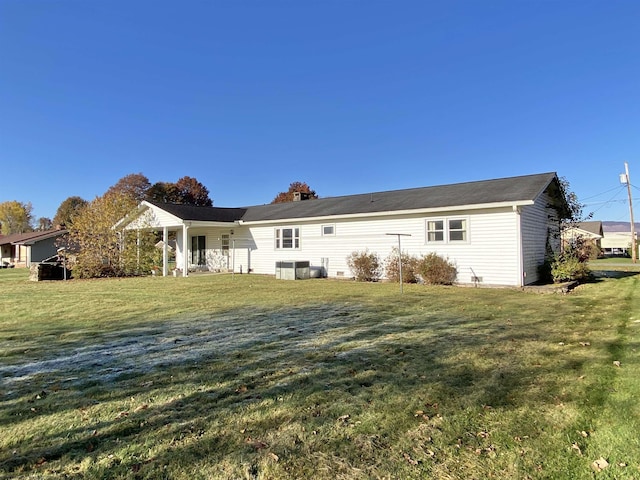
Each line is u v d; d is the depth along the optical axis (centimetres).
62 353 516
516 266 1226
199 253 2273
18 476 238
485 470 235
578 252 1405
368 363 451
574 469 234
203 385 390
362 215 1558
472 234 1320
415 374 411
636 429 280
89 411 332
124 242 1966
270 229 1934
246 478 232
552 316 732
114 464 249
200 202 5228
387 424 299
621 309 794
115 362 472
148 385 393
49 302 1000
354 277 1593
